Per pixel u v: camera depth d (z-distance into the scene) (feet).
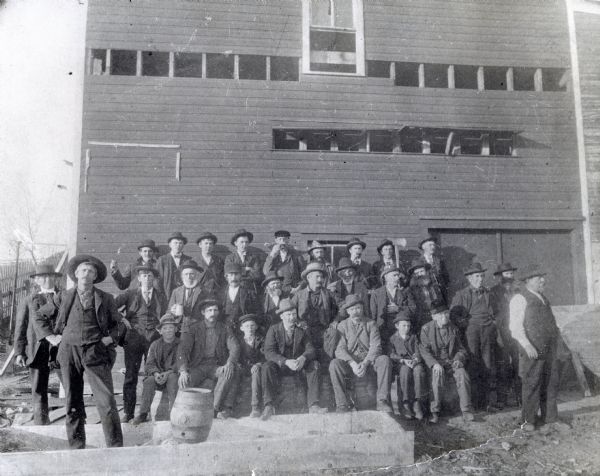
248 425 17.72
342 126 30.89
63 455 14.65
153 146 29.22
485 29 33.58
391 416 18.39
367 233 30.27
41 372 18.39
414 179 31.19
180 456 15.12
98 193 28.45
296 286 24.67
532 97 33.37
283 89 30.86
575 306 27.81
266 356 19.03
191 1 30.86
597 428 19.30
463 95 32.65
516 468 16.25
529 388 19.16
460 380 19.74
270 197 29.76
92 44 29.71
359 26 32.17
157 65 34.78
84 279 15.93
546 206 32.27
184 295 21.01
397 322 20.29
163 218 28.73
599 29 34.42
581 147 33.14
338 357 19.36
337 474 15.65
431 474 15.76
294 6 31.83
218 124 29.99
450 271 30.96
